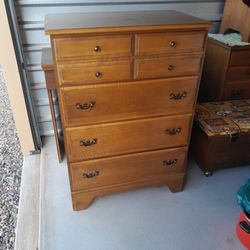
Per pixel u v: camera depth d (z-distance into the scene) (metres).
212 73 2.09
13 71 1.73
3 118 2.62
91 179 1.50
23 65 1.78
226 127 1.71
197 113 1.85
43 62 1.56
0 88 3.20
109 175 1.52
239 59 1.90
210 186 1.80
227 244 1.41
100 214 1.57
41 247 1.38
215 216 1.58
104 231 1.47
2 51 1.65
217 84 2.05
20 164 2.01
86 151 1.39
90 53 1.13
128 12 1.56
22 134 1.97
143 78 1.26
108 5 1.86
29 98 1.90
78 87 1.20
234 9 1.96
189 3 2.01
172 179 1.67
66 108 1.24
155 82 1.29
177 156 1.59
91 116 1.29
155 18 1.33
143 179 1.61
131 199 1.68
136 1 1.89
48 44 1.89
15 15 1.64
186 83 1.34
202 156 1.85
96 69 1.17
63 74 1.15
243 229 1.36
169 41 1.20
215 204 1.66
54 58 1.11
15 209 1.63
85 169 1.46
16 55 1.69
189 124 1.49
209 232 1.48
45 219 1.53
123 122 1.36
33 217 1.55
